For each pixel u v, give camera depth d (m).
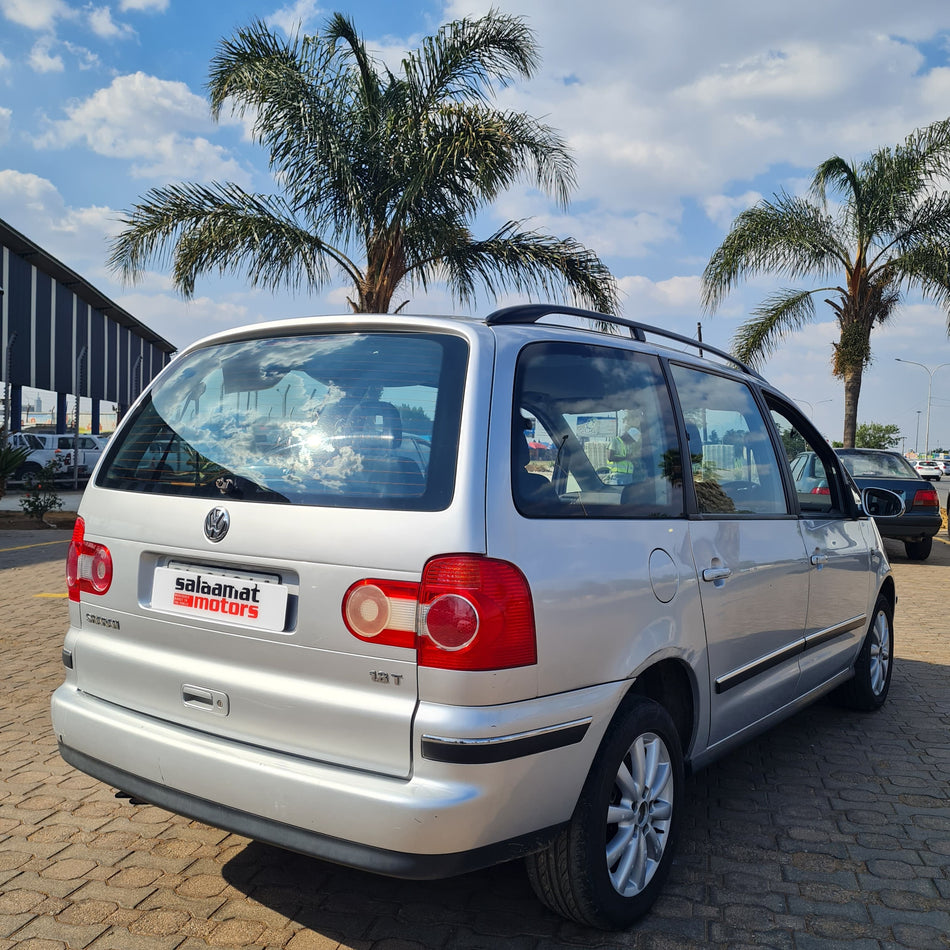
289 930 2.79
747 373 4.20
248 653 2.62
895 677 6.17
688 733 3.27
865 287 19.05
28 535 15.59
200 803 2.62
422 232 12.56
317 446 2.69
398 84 13.13
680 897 3.05
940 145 17.80
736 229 19.03
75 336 33.31
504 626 2.37
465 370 2.61
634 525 2.92
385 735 2.38
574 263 13.10
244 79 12.37
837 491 4.79
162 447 3.03
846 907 3.00
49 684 5.50
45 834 3.44
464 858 2.33
